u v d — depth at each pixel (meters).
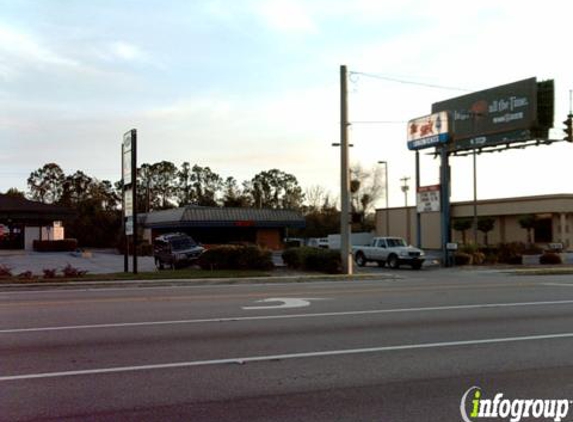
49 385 6.76
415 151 39.12
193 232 59.28
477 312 12.80
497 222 58.69
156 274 23.52
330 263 26.94
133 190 24.62
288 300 14.94
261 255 27.58
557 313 12.73
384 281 22.69
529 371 7.53
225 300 14.97
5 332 10.09
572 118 26.33
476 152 43.12
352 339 9.55
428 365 7.80
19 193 105.38
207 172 120.50
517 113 39.22
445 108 45.56
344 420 5.60
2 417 5.66
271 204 115.38
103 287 19.92
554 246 47.34
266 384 6.84
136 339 9.48
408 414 5.80
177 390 6.58
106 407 5.97
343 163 27.30
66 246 53.97
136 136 24.70
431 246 61.34
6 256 46.12
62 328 10.52
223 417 5.68
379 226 70.12
